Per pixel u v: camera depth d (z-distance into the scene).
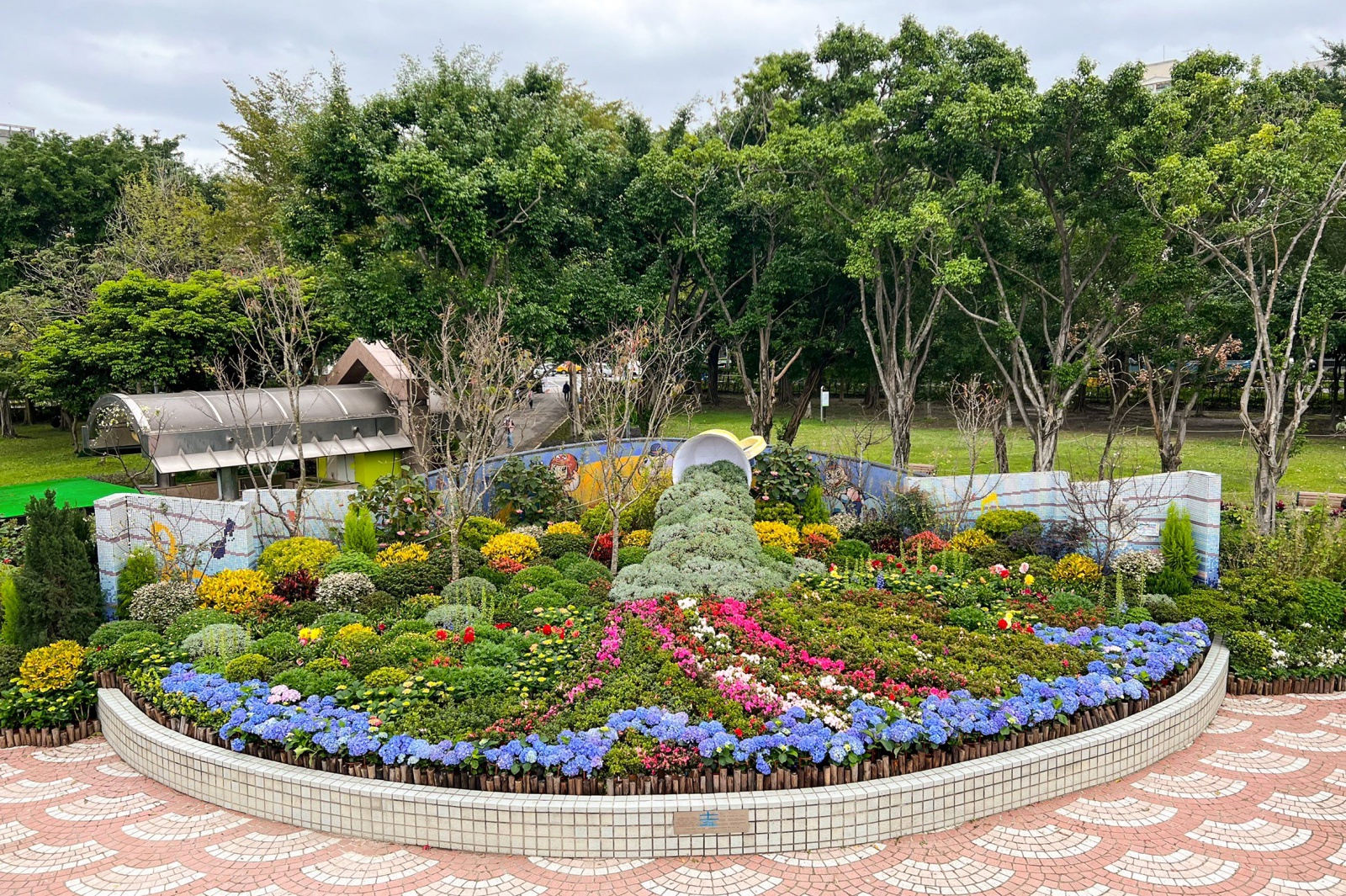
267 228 26.06
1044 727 7.21
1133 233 16.66
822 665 8.06
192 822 6.61
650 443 16.95
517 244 19.59
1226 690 9.21
